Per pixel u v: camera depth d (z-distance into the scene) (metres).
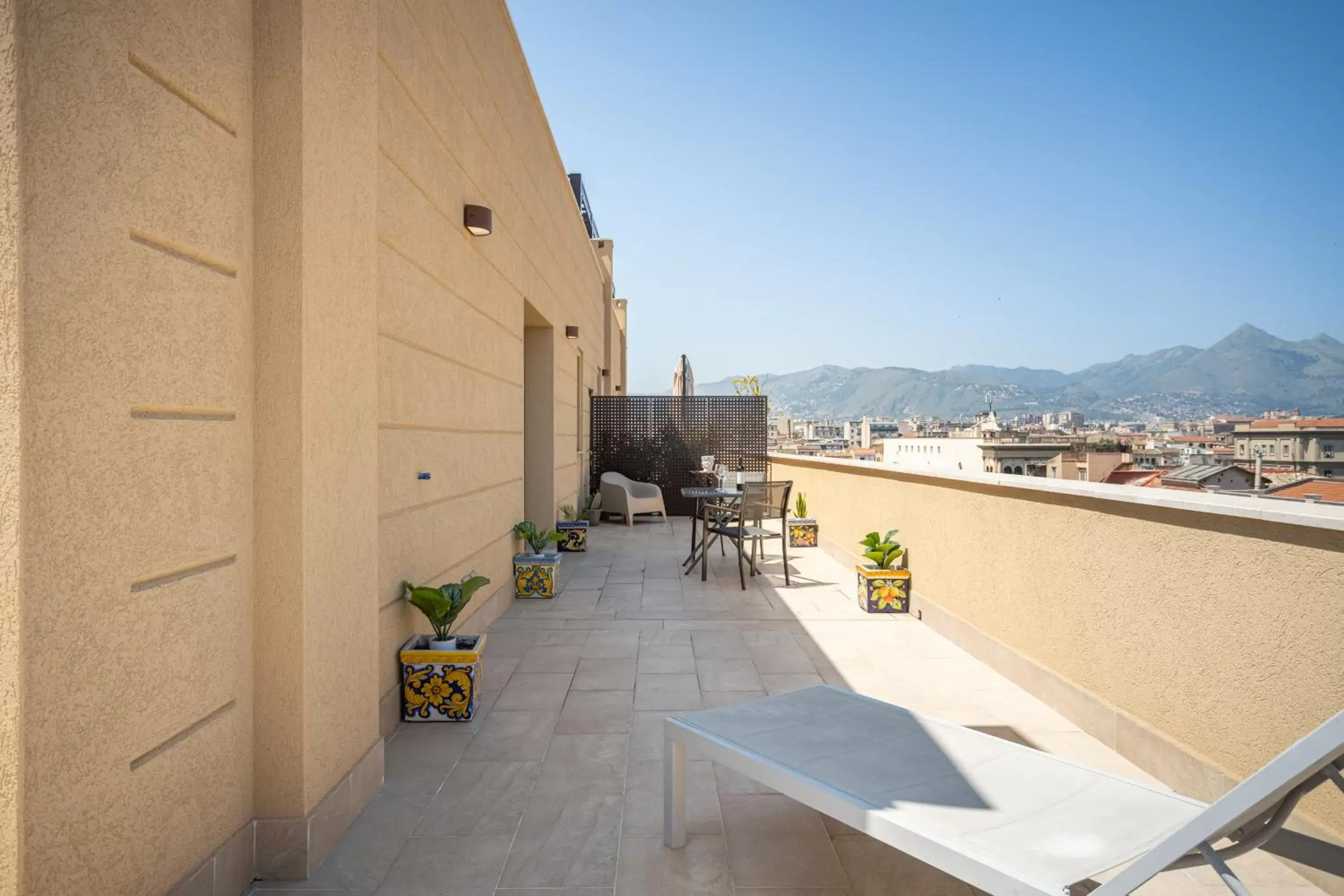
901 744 2.14
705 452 12.35
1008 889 1.44
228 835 1.90
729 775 2.73
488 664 4.09
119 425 1.46
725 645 4.48
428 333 3.65
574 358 9.91
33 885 1.24
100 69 1.40
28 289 1.22
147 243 1.54
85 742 1.37
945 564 4.71
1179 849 1.27
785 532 6.36
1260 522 2.20
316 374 2.09
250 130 1.98
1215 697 2.38
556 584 5.91
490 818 2.39
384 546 3.09
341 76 2.29
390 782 2.64
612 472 12.00
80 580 1.35
